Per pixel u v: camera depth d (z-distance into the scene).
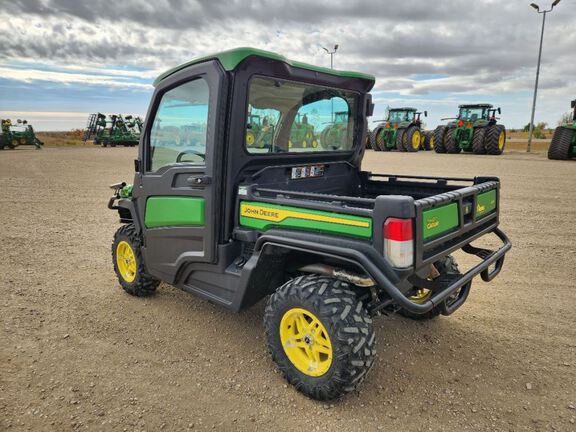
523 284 4.59
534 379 2.91
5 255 5.48
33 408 2.56
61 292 4.30
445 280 3.10
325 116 3.74
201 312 3.89
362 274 2.56
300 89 3.40
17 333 3.45
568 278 4.73
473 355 3.21
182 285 3.56
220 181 3.04
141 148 3.68
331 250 2.50
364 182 4.23
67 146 34.28
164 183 3.42
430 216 2.49
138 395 2.70
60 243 6.07
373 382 2.87
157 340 3.39
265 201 2.91
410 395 2.74
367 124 4.16
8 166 16.89
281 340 2.76
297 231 2.76
